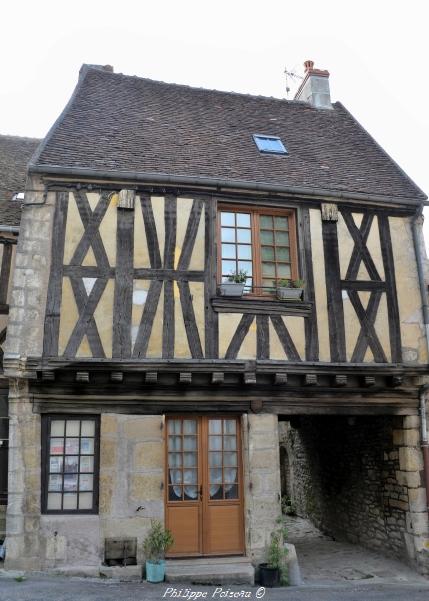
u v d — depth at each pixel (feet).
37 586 18.15
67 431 21.44
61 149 23.63
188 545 21.89
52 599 16.76
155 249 22.59
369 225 25.29
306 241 24.23
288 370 22.33
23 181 31.50
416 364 24.14
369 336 23.93
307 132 31.07
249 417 22.80
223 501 22.48
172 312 22.15
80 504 20.98
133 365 20.95
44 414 21.22
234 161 26.02
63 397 21.22
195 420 22.99
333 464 32.30
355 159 29.19
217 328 22.34
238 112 31.40
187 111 29.96
